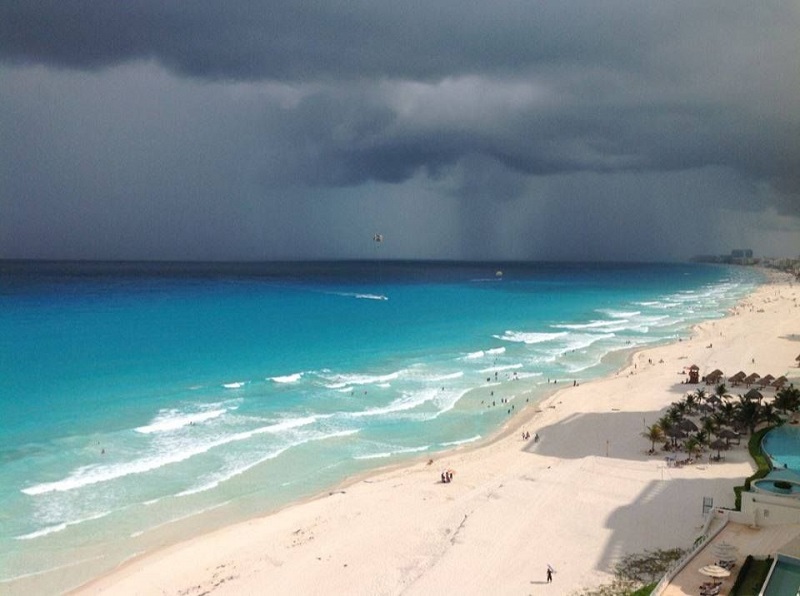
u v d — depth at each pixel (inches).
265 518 1717.5
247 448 2213.3
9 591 1311.5
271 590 1336.1
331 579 1384.1
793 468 1961.1
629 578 1349.7
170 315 5088.6
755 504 1507.1
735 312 6771.7
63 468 1925.4
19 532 1547.7
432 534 1610.5
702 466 2054.6
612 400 2982.3
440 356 3944.4
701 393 2741.1
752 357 3998.5
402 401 2906.0
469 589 1326.3
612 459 2153.1
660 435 2247.8
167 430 2326.5
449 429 2564.0
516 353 4163.4
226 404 2689.5
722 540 1423.5
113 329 4259.4
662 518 1663.4
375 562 1464.1
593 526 1626.5
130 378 3011.8
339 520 1704.0
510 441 2426.2
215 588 1343.5
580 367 3801.7
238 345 3944.4
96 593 1316.4
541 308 6988.2
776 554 1286.9
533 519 1674.5
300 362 3575.3
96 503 1724.9
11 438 2149.4
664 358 4040.4
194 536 1600.6
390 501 1831.9
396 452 2292.1
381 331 4825.3
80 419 2377.0
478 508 1750.7
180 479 1921.8
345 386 3107.8
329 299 7076.8
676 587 1227.2
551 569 1389.0
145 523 1644.9
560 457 2231.8
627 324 5767.7
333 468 2108.8
